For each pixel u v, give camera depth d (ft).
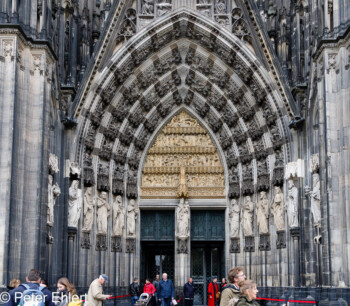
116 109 127.54
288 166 115.75
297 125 114.73
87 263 118.32
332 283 85.61
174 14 123.95
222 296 40.63
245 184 131.64
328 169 88.89
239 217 134.72
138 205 138.21
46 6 92.94
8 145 81.35
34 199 85.87
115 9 121.19
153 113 138.10
